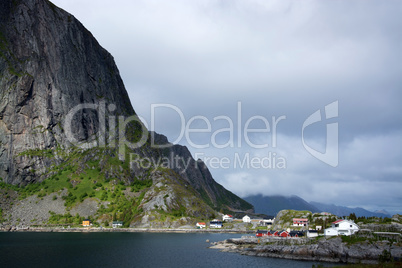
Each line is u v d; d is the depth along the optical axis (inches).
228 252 6688.0
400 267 4471.0
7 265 4980.3
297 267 5049.2
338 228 6254.9
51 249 6668.3
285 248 6161.4
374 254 5231.3
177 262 5521.7
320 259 5649.6
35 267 4877.0
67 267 4928.6
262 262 5531.5
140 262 5462.6
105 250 6688.0
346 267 4525.1
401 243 5290.4
